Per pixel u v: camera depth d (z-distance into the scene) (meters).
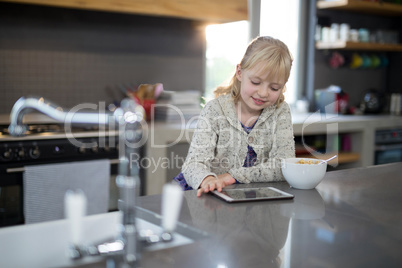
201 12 3.27
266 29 4.25
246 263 0.80
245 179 1.52
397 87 5.08
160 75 3.68
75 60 3.34
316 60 4.48
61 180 2.45
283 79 1.61
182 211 1.12
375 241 0.94
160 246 0.90
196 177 1.45
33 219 2.37
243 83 1.66
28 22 3.15
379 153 4.24
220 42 3.99
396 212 1.15
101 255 0.89
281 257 0.83
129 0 2.99
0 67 3.09
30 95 3.20
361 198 1.28
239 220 1.06
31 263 0.98
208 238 0.93
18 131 1.06
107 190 2.63
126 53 3.53
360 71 4.90
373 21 4.93
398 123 4.34
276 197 1.25
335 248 0.89
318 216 1.10
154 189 2.93
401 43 5.05
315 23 4.41
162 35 3.66
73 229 0.85
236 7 3.41
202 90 3.89
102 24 3.41
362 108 4.60
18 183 2.53
